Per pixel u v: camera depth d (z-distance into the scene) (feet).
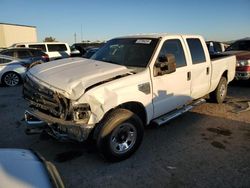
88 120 11.46
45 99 12.50
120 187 11.06
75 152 14.12
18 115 20.79
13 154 7.93
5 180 6.40
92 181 11.48
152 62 14.26
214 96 22.54
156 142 15.37
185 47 17.03
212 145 14.98
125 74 13.19
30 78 13.73
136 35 17.22
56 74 13.00
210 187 11.01
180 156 13.66
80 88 11.41
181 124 18.30
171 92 15.53
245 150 14.34
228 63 22.82
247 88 30.45
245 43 35.60
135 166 12.68
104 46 17.84
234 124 18.30
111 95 11.85
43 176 6.91
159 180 11.51
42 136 15.90
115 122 12.22
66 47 64.69
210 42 47.16
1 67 37.01
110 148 12.37
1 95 29.50
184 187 11.02
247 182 11.32
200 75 18.28
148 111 14.06
